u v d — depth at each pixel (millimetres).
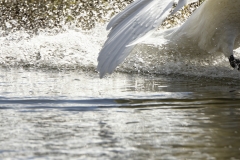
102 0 31094
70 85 17484
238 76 20156
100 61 14016
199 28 22094
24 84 17625
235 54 23656
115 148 9664
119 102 14281
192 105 13820
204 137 10398
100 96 15219
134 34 14148
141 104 13992
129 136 10516
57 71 21469
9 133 10773
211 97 15086
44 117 12352
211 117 12258
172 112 12875
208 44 22031
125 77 19906
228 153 9289
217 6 21328
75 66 22828
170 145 9836
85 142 10070
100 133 10773
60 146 9805
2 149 9594
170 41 22734
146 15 14367
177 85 17734
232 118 12102
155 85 17719
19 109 13305
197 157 9055
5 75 20062
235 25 21453
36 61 23797
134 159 8953
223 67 22031
